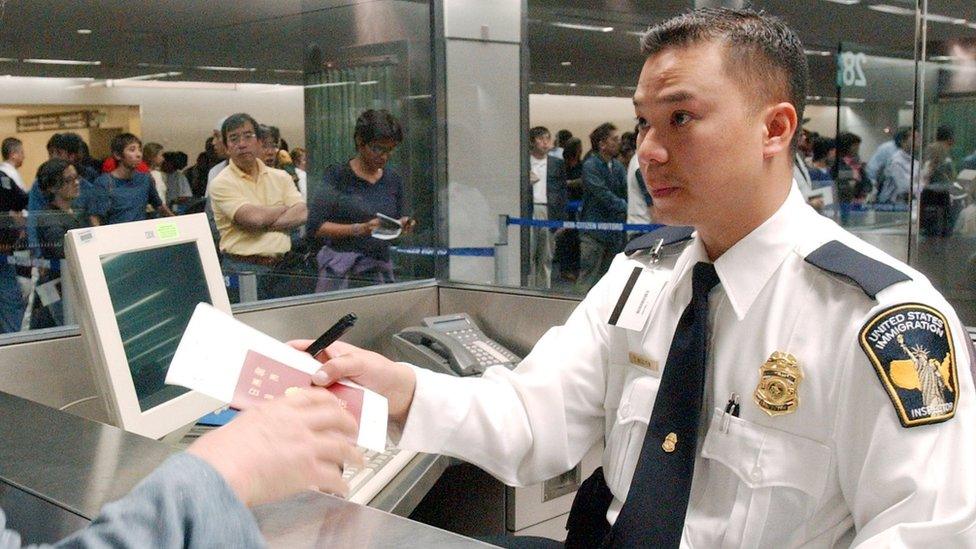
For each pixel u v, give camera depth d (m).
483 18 4.29
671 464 0.99
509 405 1.17
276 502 0.60
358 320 1.94
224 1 4.25
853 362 0.89
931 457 0.84
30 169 3.53
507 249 4.23
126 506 0.47
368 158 2.99
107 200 3.24
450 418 1.13
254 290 2.46
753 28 0.93
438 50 3.15
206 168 3.16
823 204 4.29
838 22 5.23
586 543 1.13
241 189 2.93
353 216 2.91
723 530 0.95
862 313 0.90
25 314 2.41
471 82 4.29
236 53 4.36
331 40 3.88
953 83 3.63
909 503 0.83
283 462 0.57
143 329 1.31
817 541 0.93
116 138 3.30
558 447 1.18
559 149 5.04
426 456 1.33
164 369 1.33
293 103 4.23
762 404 0.94
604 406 1.19
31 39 3.83
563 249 4.13
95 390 1.42
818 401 0.92
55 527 0.61
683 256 1.12
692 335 1.01
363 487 1.17
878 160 4.25
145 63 4.20
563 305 1.92
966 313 2.10
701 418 1.00
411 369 1.15
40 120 3.85
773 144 0.96
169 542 0.46
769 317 0.96
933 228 3.36
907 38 5.02
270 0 4.19
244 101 4.43
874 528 0.85
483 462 1.16
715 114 0.92
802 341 0.94
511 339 2.02
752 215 0.98
